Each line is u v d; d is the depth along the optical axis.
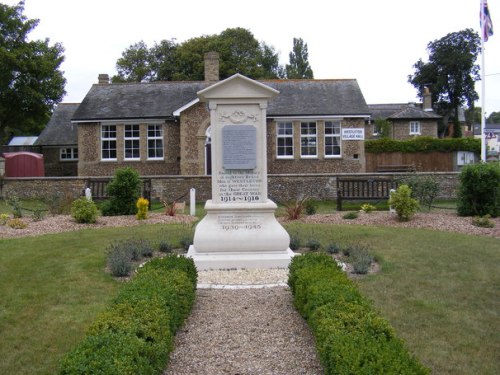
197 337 6.28
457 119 62.69
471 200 16.19
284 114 30.86
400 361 4.14
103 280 8.91
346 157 31.39
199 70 51.00
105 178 24.28
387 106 64.00
